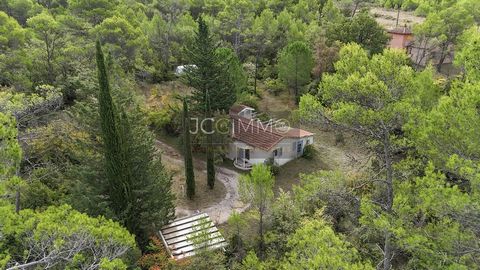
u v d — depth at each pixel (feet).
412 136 43.14
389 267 47.78
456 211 34.19
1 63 89.61
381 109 44.32
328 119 48.34
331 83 47.57
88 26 128.26
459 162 35.09
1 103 64.59
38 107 77.10
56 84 100.48
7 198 36.65
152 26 156.76
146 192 58.34
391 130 46.62
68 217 33.81
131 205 54.90
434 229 39.34
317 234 39.91
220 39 168.35
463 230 36.55
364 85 43.16
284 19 173.99
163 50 157.58
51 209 35.14
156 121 108.47
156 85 132.36
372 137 48.55
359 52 48.70
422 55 148.36
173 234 63.77
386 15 238.07
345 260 36.73
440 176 36.96
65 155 74.02
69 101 103.14
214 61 98.84
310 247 39.17
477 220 34.09
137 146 59.06
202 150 106.11
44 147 72.08
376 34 137.18
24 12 160.45
